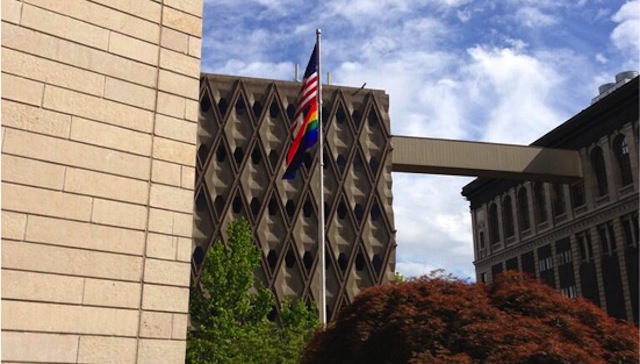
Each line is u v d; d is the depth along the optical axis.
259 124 57.28
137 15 11.20
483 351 14.41
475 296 16.28
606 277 68.25
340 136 59.53
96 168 10.09
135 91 10.82
